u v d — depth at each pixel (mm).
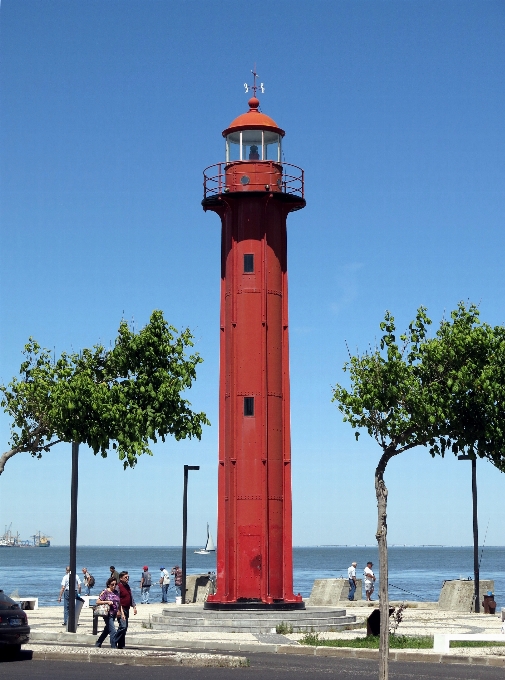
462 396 26750
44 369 32156
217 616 36125
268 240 39250
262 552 37438
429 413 25906
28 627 27516
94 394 30297
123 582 29688
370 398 26047
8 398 32062
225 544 38094
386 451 26547
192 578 48062
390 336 26641
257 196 39094
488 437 26828
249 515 37656
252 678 22797
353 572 49406
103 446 30859
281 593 37875
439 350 26266
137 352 32062
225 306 39719
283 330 39344
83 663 26234
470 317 27062
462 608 43875
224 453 38906
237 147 40188
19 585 111188
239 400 38375
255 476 37812
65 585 36062
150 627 36844
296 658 27859
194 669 24844
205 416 32500
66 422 30406
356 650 28281
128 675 23406
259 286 38875
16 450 31969
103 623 38188
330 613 37094
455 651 28000
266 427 38125
